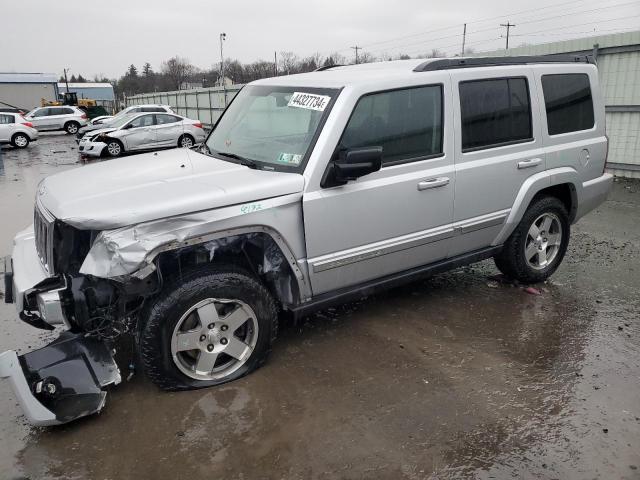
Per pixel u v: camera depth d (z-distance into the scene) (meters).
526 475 2.71
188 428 3.04
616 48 10.15
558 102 4.87
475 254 4.59
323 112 3.62
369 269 3.90
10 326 4.41
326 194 3.51
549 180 4.77
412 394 3.38
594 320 4.42
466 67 4.25
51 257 3.15
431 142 4.03
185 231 3.05
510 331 4.23
